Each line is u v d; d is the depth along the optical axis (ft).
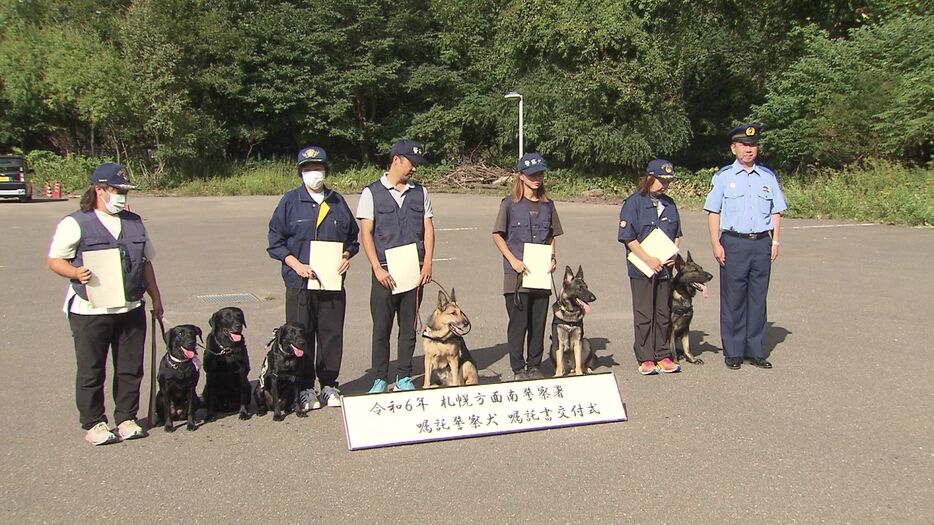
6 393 20.42
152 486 14.42
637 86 105.91
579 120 112.47
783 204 22.52
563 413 17.79
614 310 31.32
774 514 12.92
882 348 24.17
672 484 14.20
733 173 22.43
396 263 19.42
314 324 19.60
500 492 13.98
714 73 135.44
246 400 18.48
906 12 89.45
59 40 117.50
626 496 13.70
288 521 12.89
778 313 29.81
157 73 118.83
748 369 22.33
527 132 119.03
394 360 24.61
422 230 20.08
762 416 18.02
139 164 124.67
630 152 110.42
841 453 15.62
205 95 131.44
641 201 22.20
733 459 15.38
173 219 74.02
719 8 112.47
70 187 117.50
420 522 12.80
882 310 29.89
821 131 84.94
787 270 40.04
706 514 12.94
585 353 21.20
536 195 21.17
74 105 121.29
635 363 23.32
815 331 26.68
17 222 69.36
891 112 75.87
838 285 35.47
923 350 23.85
